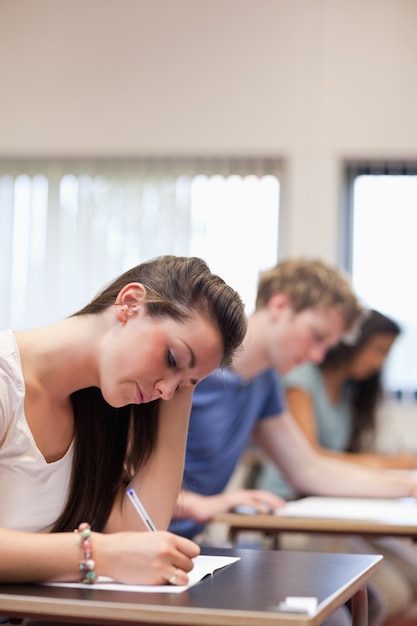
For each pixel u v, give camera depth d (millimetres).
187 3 5074
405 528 2312
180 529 2441
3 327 5008
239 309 1558
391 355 4902
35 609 1208
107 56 5098
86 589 1303
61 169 5059
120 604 1183
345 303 2770
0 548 1339
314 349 2754
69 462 1662
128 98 5062
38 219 5043
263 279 2791
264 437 2912
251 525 2375
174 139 5031
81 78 5098
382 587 3488
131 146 5039
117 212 5004
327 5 5012
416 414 4859
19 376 1543
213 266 4941
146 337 1516
